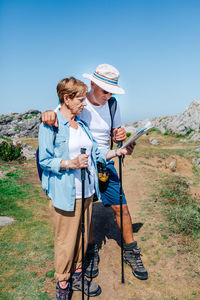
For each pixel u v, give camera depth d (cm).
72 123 231
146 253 344
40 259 320
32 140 2292
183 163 1509
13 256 324
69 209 220
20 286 269
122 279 284
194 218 439
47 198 584
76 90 215
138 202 549
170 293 269
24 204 532
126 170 887
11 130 4409
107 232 408
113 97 305
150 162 1395
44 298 253
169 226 418
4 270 294
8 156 1048
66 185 219
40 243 361
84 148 214
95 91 273
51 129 218
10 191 618
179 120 3588
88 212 247
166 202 536
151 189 641
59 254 233
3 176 773
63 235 231
